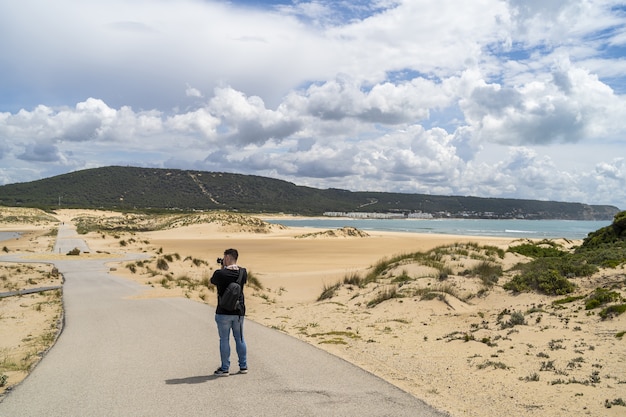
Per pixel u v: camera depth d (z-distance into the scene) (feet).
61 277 88.02
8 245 209.97
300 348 27.94
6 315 46.24
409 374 23.71
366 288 63.00
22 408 17.58
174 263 124.57
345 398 18.75
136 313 42.52
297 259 149.28
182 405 17.87
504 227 614.34
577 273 50.57
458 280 56.75
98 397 18.83
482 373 23.76
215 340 30.37
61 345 29.04
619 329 29.89
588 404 18.63
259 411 17.25
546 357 25.91
